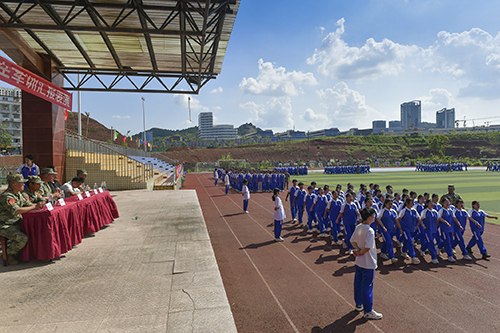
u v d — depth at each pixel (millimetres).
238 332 4266
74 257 6910
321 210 9977
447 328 4387
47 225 6434
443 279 6352
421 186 27266
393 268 7102
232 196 21469
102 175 20516
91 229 8727
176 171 24953
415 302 5246
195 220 11164
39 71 15031
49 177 7930
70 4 9844
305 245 8875
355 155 100625
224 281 6160
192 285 5375
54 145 16391
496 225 11859
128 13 10258
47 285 5340
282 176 24984
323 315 4762
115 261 6648
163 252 7328
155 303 4680
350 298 5375
